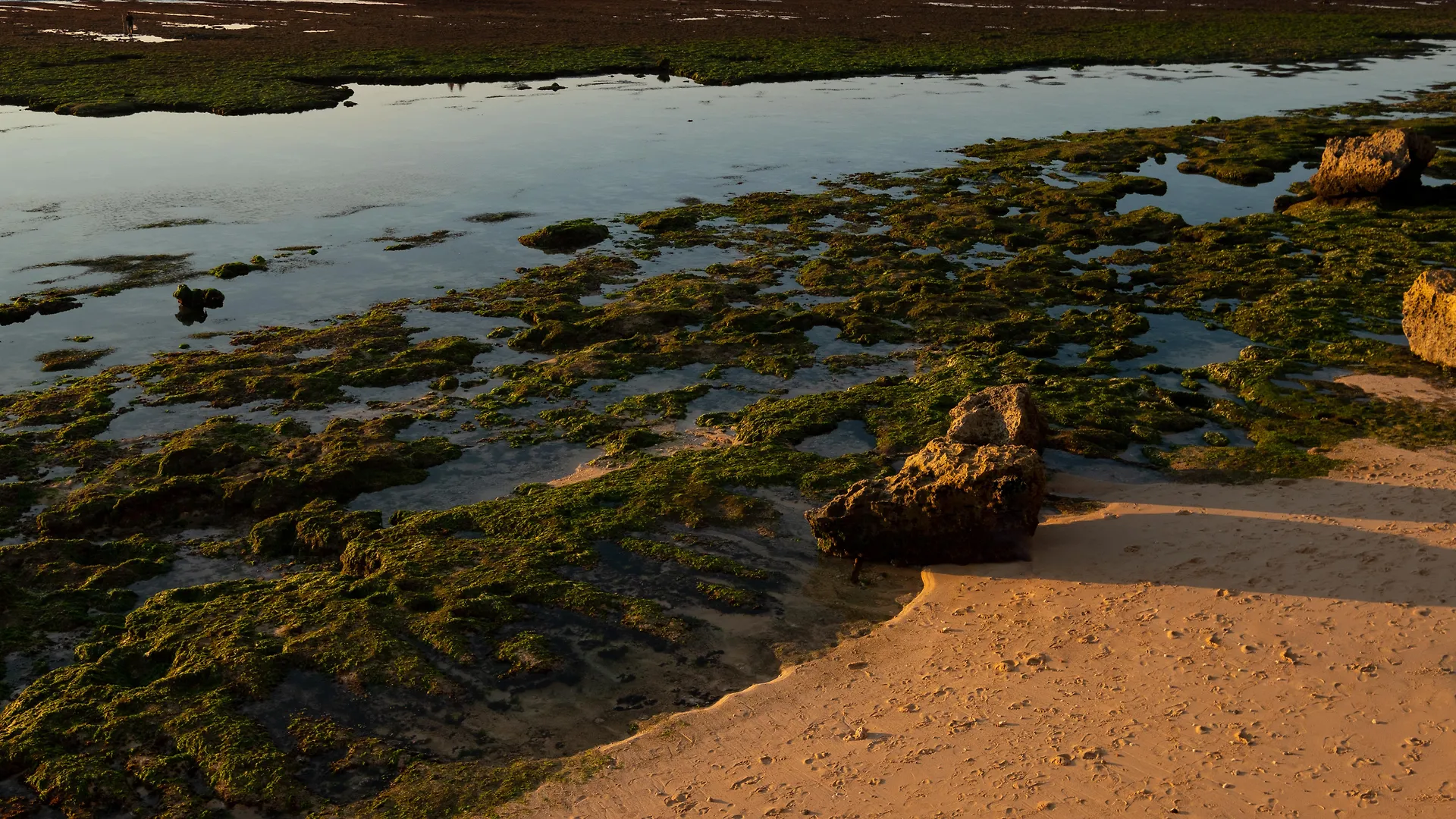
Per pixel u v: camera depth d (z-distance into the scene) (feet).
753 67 203.92
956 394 67.46
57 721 39.47
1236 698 37.65
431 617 45.47
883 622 46.01
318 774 37.55
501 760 38.24
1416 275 88.53
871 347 77.97
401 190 123.85
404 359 75.41
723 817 34.30
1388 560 45.60
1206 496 54.44
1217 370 71.31
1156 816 32.37
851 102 178.09
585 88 191.42
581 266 95.91
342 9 286.46
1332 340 75.72
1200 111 167.43
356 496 57.77
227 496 56.13
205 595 48.21
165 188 123.65
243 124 158.71
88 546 52.01
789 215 111.14
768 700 40.40
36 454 61.72
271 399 69.72
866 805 34.22
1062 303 86.02
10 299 88.33
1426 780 32.81
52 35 233.35
